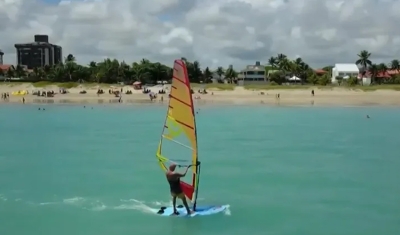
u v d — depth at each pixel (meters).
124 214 17.23
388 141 39.12
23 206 18.34
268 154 31.80
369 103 95.56
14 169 26.30
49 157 30.62
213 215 17.09
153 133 45.22
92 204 18.62
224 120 60.22
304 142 38.25
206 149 33.97
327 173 25.11
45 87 133.62
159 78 171.62
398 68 175.25
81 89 131.38
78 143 37.69
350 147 35.38
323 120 60.25
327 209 18.00
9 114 70.12
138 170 25.95
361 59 171.00
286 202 18.95
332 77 195.88
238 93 117.00
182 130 17.09
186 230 15.41
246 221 16.36
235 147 35.09
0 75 173.62
